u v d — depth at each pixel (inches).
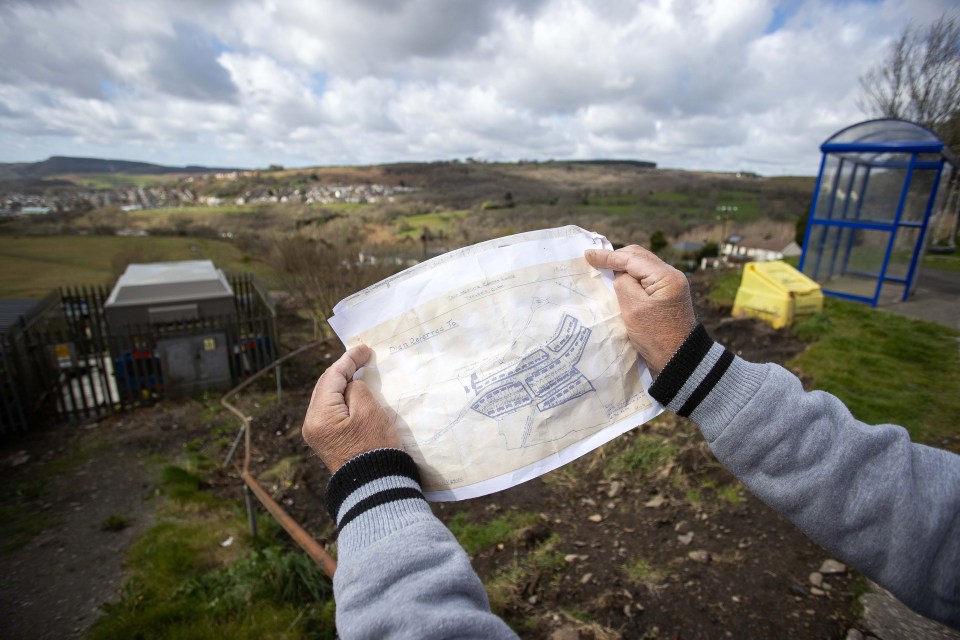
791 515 29.0
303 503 177.3
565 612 98.3
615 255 34.2
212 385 347.9
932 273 377.1
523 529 124.6
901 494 26.7
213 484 215.2
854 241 322.7
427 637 21.9
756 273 269.6
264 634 115.3
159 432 283.3
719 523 117.4
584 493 138.2
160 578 148.0
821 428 28.7
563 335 33.4
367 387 31.9
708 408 30.3
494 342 32.8
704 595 96.7
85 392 334.6
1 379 285.3
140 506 206.7
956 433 149.3
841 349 217.3
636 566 107.6
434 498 31.3
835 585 94.6
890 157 299.3
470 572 26.0
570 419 32.6
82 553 176.2
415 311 33.2
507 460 31.6
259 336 383.9
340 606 24.7
